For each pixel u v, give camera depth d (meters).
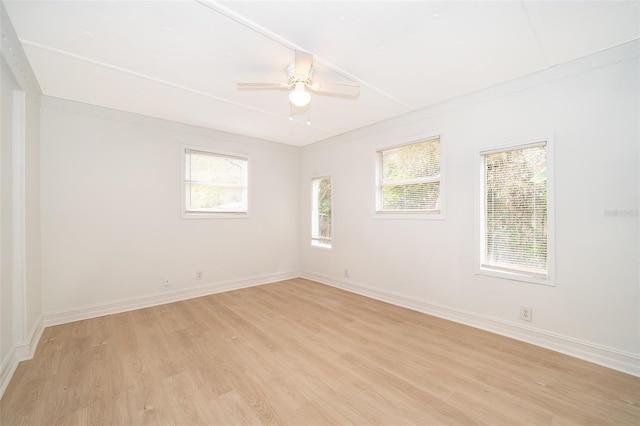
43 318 2.95
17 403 1.79
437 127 3.26
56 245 3.05
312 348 2.53
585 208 2.31
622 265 2.15
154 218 3.72
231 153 4.45
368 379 2.06
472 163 2.97
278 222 5.04
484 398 1.85
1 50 1.79
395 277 3.73
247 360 2.32
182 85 2.79
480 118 2.90
